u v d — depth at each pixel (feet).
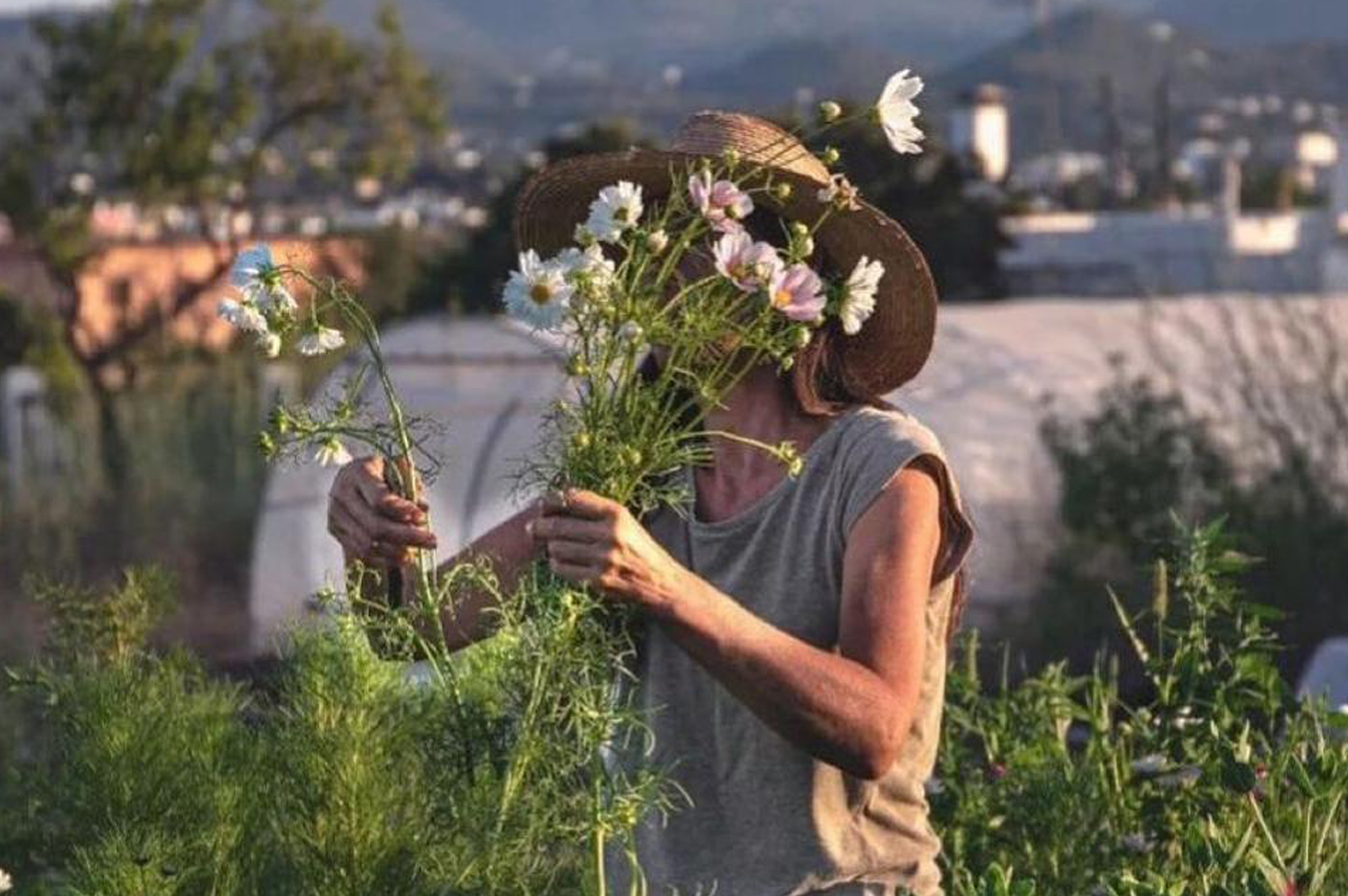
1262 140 343.67
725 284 12.42
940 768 19.13
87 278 141.69
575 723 12.55
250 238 133.18
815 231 13.23
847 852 12.92
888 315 13.50
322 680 15.65
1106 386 64.13
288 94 133.08
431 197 288.71
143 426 79.97
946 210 122.31
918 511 12.60
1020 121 578.66
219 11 131.64
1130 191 282.77
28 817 17.81
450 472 63.62
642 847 13.23
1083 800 17.78
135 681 17.03
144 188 129.80
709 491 13.16
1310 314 57.26
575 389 12.64
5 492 73.51
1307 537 48.98
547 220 14.17
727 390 12.48
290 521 65.41
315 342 13.05
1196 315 67.92
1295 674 46.60
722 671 12.03
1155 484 53.62
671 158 13.20
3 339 121.19
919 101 13.16
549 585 12.55
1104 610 50.52
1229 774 15.99
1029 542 58.13
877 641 12.37
